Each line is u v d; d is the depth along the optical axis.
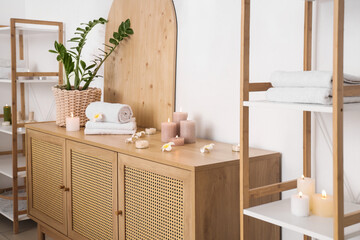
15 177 2.85
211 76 2.05
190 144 1.94
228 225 1.60
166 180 1.61
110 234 1.93
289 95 1.29
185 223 1.53
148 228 1.71
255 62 1.88
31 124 2.60
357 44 1.49
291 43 1.72
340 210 1.11
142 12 2.39
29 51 3.46
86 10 2.88
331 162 1.60
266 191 1.47
